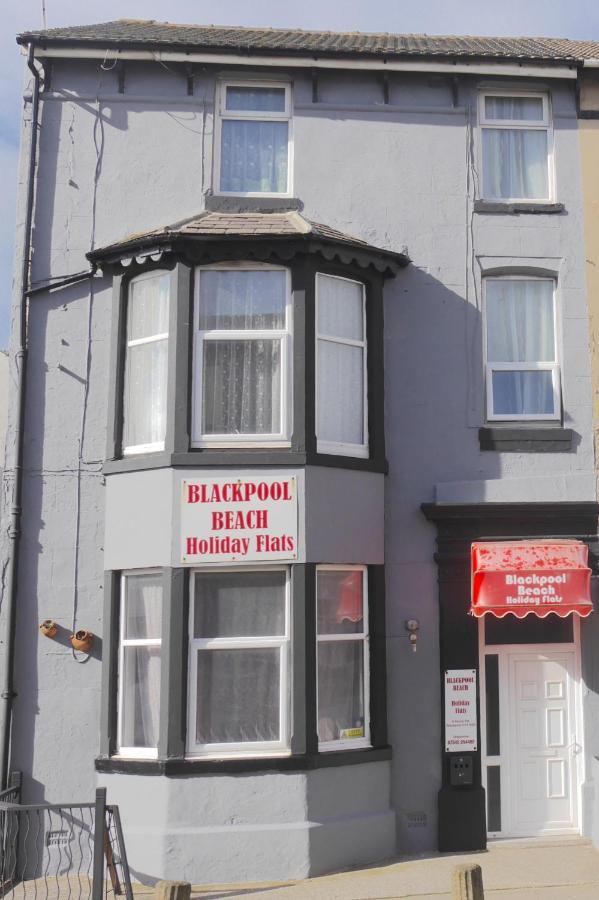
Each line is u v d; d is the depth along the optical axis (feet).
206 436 33.01
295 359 33.04
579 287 36.94
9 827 31.83
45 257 35.81
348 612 33.53
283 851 30.32
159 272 34.53
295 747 31.07
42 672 33.12
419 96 38.09
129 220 36.29
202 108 37.35
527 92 38.91
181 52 36.78
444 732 33.37
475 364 36.06
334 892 28.43
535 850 32.42
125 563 32.73
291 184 37.24
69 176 36.42
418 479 35.06
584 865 30.66
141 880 30.22
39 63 37.32
